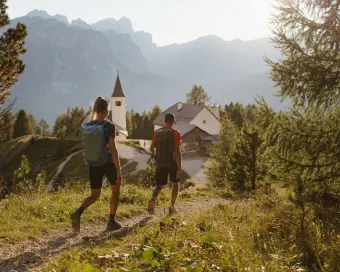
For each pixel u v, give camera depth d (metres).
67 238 5.82
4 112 15.73
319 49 8.46
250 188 14.04
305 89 8.47
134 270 3.66
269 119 8.77
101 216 7.25
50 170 58.34
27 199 8.60
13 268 4.43
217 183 20.91
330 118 8.50
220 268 4.05
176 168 7.83
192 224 6.26
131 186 10.99
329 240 5.42
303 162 8.48
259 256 4.66
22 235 5.70
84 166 56.59
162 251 4.54
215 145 33.09
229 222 6.69
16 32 19.56
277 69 8.64
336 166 8.26
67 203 8.24
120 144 70.12
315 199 8.38
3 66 18.78
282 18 8.77
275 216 6.76
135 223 7.07
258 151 14.35
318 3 8.45
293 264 4.61
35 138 75.44
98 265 4.29
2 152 70.19
